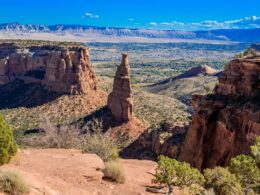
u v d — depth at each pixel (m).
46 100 153.50
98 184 22.09
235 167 25.61
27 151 27.64
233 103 41.22
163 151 82.44
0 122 21.66
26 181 17.72
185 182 23.89
